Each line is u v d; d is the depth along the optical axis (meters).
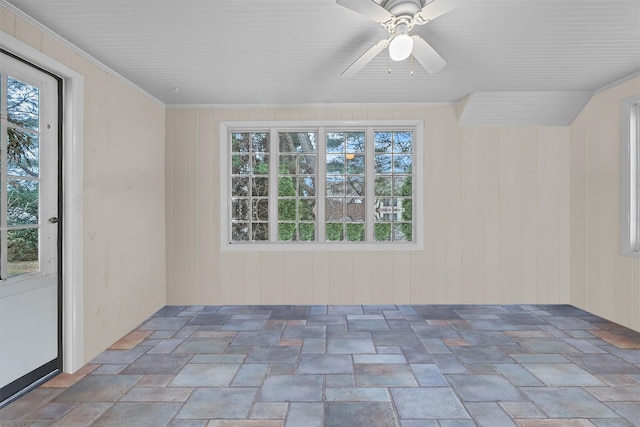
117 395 2.17
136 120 3.40
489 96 3.63
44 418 1.93
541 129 3.97
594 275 3.63
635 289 3.17
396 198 4.07
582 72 3.11
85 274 2.63
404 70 3.07
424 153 3.97
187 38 2.47
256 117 4.01
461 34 2.41
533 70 3.06
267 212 4.11
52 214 2.40
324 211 4.07
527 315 3.68
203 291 4.04
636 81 3.13
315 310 3.89
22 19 2.12
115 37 2.44
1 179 2.04
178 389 2.24
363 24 2.29
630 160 3.21
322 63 2.91
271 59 2.83
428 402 2.08
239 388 2.25
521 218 3.99
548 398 2.12
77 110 2.54
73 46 2.52
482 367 2.53
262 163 4.11
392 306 4.01
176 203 4.03
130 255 3.28
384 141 4.07
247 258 4.04
